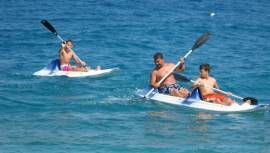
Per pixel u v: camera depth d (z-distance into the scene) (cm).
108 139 3241
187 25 7675
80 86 4519
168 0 10238
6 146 3081
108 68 5231
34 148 3053
